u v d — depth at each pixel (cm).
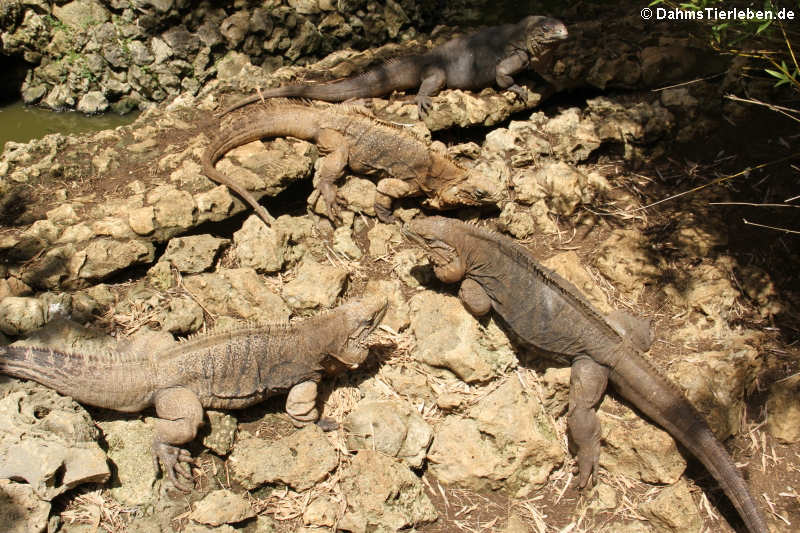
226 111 213
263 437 163
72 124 262
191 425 155
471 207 197
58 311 171
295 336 162
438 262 176
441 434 165
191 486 155
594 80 219
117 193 191
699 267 187
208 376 158
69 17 262
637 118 212
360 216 197
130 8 260
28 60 268
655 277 187
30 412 151
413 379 170
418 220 177
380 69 219
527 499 162
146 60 264
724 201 198
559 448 162
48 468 144
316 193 195
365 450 157
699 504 160
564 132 212
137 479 153
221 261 186
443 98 215
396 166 194
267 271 184
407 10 284
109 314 175
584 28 234
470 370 168
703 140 211
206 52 265
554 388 168
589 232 196
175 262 181
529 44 211
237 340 159
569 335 167
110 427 158
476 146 207
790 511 159
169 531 149
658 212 199
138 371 156
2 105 273
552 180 199
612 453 164
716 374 170
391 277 187
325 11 273
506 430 161
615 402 168
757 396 173
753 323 181
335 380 171
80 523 147
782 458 166
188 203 185
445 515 159
